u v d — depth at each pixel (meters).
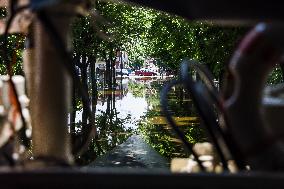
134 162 12.41
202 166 3.15
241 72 2.47
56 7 2.57
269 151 2.47
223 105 2.58
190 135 17.91
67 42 2.66
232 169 2.99
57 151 2.64
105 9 24.27
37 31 2.62
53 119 2.62
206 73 3.43
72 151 3.26
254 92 2.47
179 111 26.23
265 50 2.43
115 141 18.39
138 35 31.75
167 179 2.06
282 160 2.47
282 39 2.41
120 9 26.06
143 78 77.25
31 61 2.99
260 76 2.46
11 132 2.69
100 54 28.81
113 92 40.41
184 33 25.27
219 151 2.88
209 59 18.31
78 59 24.47
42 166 2.56
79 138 3.28
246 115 2.48
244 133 2.49
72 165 2.70
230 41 15.84
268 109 2.81
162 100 3.20
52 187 2.08
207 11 3.02
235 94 2.50
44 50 2.60
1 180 2.07
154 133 20.48
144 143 15.09
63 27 2.62
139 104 40.09
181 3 3.29
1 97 2.79
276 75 14.30
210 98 2.99
